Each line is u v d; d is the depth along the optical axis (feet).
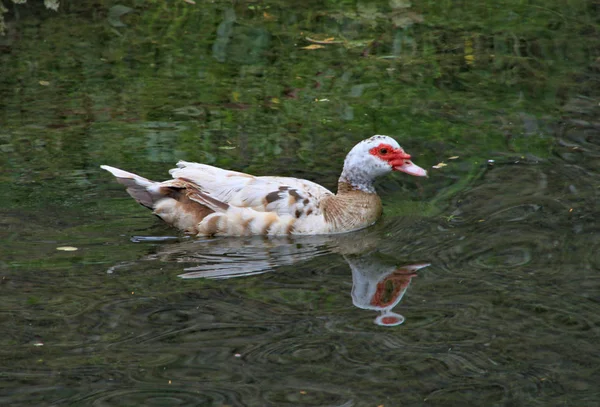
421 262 38.78
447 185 46.14
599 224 41.19
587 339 32.42
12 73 57.62
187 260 38.93
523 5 70.90
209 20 67.31
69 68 58.70
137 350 31.76
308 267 38.52
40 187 44.42
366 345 32.14
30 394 29.27
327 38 64.75
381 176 47.65
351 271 38.06
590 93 56.39
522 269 37.60
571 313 34.09
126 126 51.11
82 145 48.75
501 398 29.25
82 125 51.03
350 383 29.99
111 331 32.89
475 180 46.42
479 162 48.29
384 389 29.68
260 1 71.10
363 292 35.99
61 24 65.98
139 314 34.04
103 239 40.24
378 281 37.06
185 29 65.72
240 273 37.76
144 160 47.37
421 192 45.80
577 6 70.49
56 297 35.04
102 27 65.57
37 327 32.99
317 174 46.70
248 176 42.88
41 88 55.67
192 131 50.88
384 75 59.26
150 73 58.49
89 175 45.83
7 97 54.29
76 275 36.81
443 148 49.93
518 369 30.76
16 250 38.75
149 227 41.81
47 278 36.42
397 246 40.50
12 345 31.91
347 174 43.50
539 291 35.78
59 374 30.32
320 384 29.91
